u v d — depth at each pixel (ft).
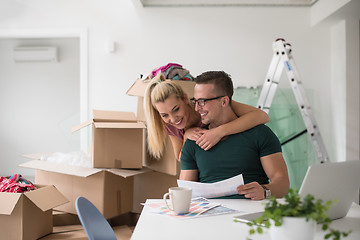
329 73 13.67
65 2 13.84
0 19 13.87
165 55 13.67
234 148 5.90
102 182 8.91
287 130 13.02
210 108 6.12
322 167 3.85
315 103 13.70
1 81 20.04
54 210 9.59
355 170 4.15
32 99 20.10
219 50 13.64
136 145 9.12
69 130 14.21
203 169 5.97
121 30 13.73
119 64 13.75
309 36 13.65
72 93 20.03
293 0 13.53
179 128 6.86
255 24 13.60
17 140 20.16
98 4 13.80
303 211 3.11
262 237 3.48
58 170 8.92
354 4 11.16
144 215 4.32
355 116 12.86
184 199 4.30
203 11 13.64
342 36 12.87
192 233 3.65
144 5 13.60
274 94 12.39
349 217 4.33
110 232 4.35
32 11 13.88
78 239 7.97
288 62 11.68
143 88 8.73
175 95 6.57
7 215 7.34
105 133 8.96
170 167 8.75
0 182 8.34
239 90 13.51
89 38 13.79
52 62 20.03
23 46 19.95
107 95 13.76
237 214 4.33
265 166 5.85
